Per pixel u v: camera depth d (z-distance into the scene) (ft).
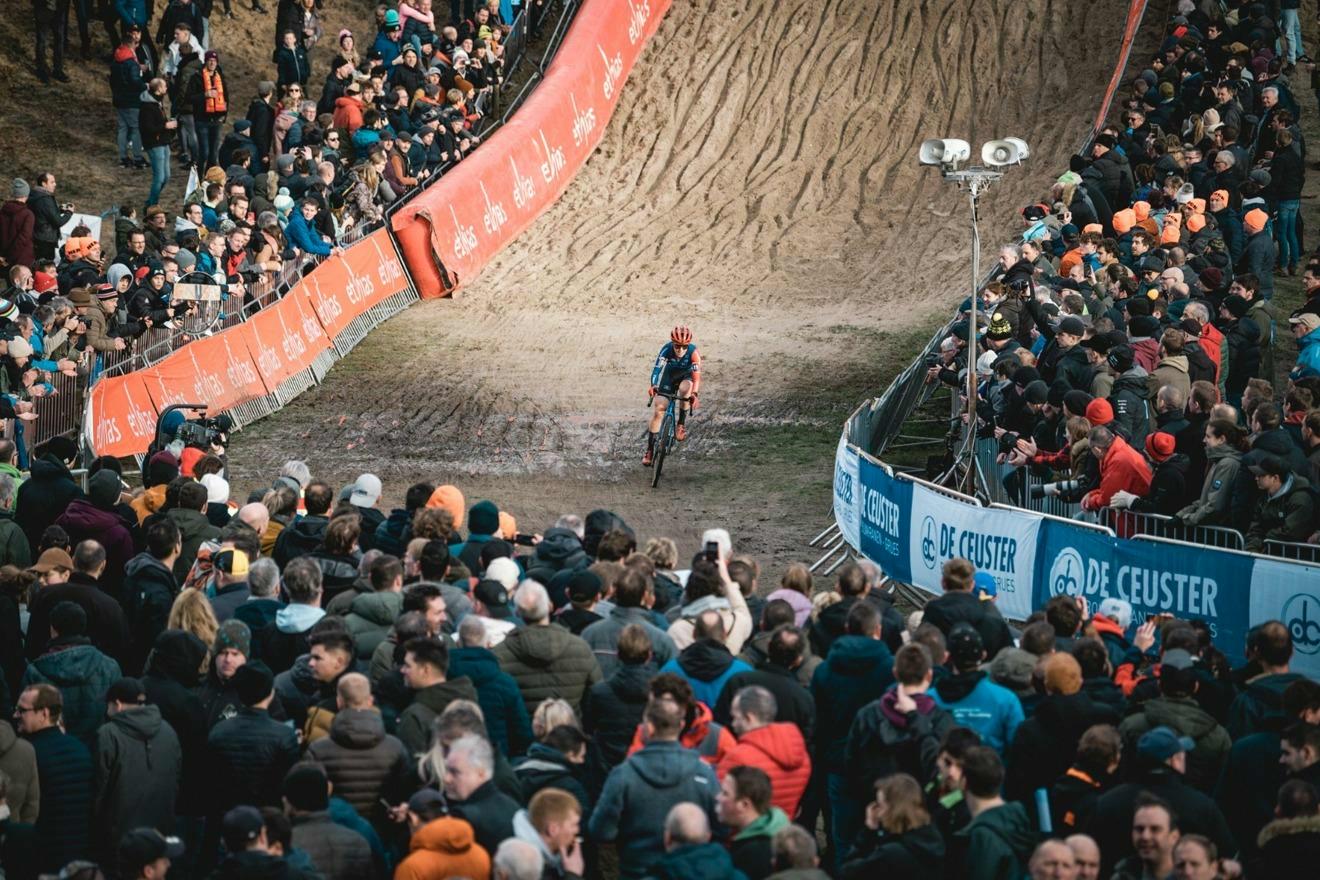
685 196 151.64
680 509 87.30
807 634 44.96
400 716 38.78
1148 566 56.49
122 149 145.28
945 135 158.20
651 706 34.27
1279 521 57.11
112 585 54.39
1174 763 33.83
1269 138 122.52
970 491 81.61
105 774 37.24
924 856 31.09
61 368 86.99
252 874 29.53
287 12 150.30
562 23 173.17
